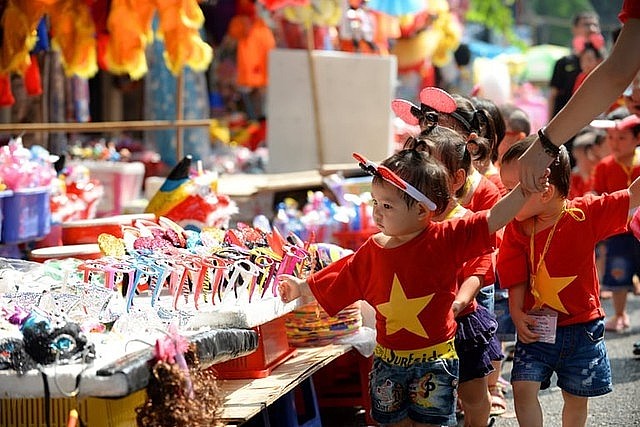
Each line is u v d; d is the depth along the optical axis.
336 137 13.81
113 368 4.85
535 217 6.50
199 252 6.55
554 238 6.45
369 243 6.07
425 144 6.45
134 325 5.75
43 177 8.83
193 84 15.02
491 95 12.25
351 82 13.81
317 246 7.68
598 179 11.50
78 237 8.13
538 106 19.50
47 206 8.91
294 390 7.35
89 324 5.72
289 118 13.95
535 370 6.51
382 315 6.02
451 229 5.83
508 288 6.66
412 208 5.80
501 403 8.28
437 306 5.89
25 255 9.23
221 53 18.83
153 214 8.69
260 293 6.73
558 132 5.28
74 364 5.04
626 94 9.87
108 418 5.10
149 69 14.98
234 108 19.12
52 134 12.73
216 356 5.66
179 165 8.77
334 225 9.77
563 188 6.38
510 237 6.61
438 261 5.83
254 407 5.88
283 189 12.42
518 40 27.36
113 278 6.05
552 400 8.77
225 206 8.82
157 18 13.94
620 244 11.51
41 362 5.00
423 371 5.93
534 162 5.37
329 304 6.20
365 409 7.93
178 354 5.02
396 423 6.09
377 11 14.31
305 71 13.85
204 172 9.01
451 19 16.97
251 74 16.06
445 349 5.96
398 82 18.78
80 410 5.09
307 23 13.54
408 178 5.80
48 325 5.05
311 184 12.88
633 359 10.19
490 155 7.52
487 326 6.95
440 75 21.14
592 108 5.19
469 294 6.40
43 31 11.20
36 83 11.54
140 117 16.91
